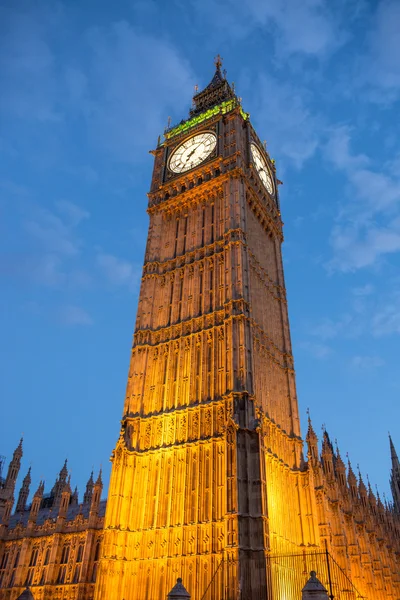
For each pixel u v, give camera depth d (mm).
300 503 44562
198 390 44250
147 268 55781
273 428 45781
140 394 46625
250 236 55719
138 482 42344
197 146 64062
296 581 37875
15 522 63188
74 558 47844
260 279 54906
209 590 33969
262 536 34688
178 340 48562
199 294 50719
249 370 42750
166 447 42594
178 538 37531
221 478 38062
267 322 53312
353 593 41969
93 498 49844
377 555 62250
